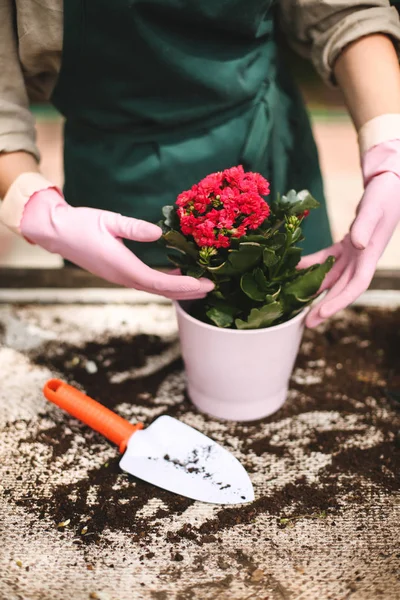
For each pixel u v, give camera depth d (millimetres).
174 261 917
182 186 993
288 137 1072
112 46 899
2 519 857
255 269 868
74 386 1008
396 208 934
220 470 894
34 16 889
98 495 883
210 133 975
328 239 1143
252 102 985
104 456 925
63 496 881
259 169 1021
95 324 1103
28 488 888
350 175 1726
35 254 1420
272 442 943
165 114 950
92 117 968
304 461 920
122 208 1017
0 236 1464
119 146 979
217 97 945
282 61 1067
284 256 870
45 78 995
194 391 976
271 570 815
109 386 1011
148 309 1130
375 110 947
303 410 984
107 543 838
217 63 927
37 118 1958
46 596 792
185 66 914
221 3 891
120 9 866
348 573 812
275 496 883
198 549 834
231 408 960
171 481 885
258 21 933
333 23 960
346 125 1975
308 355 1060
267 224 891
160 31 898
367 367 1041
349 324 1105
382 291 1148
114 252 900
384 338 1083
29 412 973
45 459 919
